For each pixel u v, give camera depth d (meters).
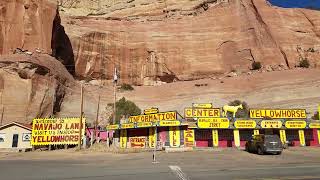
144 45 118.56
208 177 15.47
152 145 39.09
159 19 137.38
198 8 140.00
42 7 89.62
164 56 117.44
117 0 167.50
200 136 38.84
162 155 30.95
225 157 28.41
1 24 85.31
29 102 69.12
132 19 143.50
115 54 116.50
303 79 85.25
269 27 116.50
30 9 88.12
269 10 120.81
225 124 39.16
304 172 17.09
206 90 91.25
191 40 118.75
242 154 30.75
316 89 77.12
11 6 87.25
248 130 40.12
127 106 72.94
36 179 15.31
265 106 74.25
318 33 119.44
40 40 87.19
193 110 39.97
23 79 70.75
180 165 22.62
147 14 146.62
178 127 38.53
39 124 45.56
